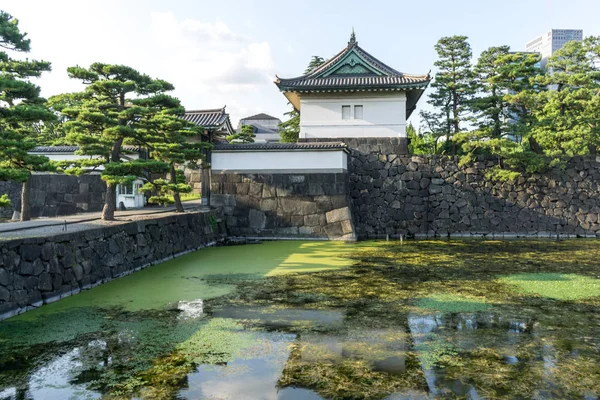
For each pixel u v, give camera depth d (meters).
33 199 17.03
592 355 5.18
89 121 10.12
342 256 12.36
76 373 4.71
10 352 5.26
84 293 7.99
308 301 7.59
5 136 7.29
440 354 5.22
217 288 8.48
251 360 5.06
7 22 7.35
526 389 4.31
